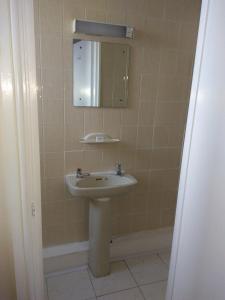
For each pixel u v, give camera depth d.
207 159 0.84
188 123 0.94
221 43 0.75
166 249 2.48
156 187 2.40
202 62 0.84
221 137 0.77
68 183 1.95
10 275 1.05
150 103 2.17
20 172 0.94
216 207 0.80
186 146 0.96
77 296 1.92
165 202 2.48
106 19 1.90
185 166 0.97
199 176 0.89
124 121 2.13
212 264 0.84
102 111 2.05
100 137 2.06
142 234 2.45
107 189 1.86
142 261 2.32
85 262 2.22
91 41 1.90
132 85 2.09
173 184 2.46
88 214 2.23
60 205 2.13
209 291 0.86
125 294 1.95
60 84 1.90
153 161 2.32
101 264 2.08
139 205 2.40
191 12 2.09
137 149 2.23
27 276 1.04
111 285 2.03
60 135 1.99
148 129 2.22
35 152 0.96
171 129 2.30
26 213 0.97
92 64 1.94
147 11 1.98
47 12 1.76
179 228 1.03
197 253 0.92
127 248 2.34
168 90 2.20
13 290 1.07
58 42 1.83
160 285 2.05
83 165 2.11
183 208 0.99
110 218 2.02
